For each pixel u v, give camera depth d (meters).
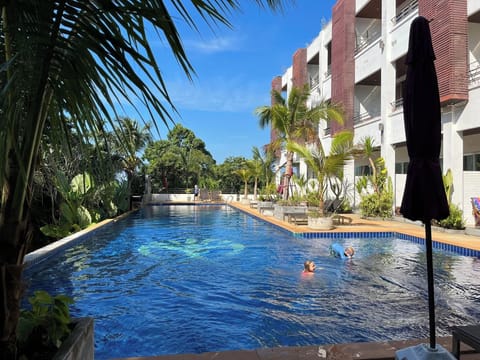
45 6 1.50
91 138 1.83
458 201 11.45
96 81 1.68
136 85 1.53
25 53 1.43
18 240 1.81
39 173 9.80
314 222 11.90
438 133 2.43
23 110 1.70
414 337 3.99
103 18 1.61
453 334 2.67
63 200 12.05
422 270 7.06
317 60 25.62
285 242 10.47
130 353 3.73
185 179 36.19
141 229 13.94
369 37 18.84
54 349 2.16
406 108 2.53
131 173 20.69
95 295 5.60
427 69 2.44
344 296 5.46
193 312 4.83
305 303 5.16
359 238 10.88
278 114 16.45
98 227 12.85
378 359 2.88
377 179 14.95
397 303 5.14
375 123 16.36
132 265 7.69
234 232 12.90
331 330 4.21
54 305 2.27
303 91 16.53
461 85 11.10
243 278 6.55
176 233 12.73
